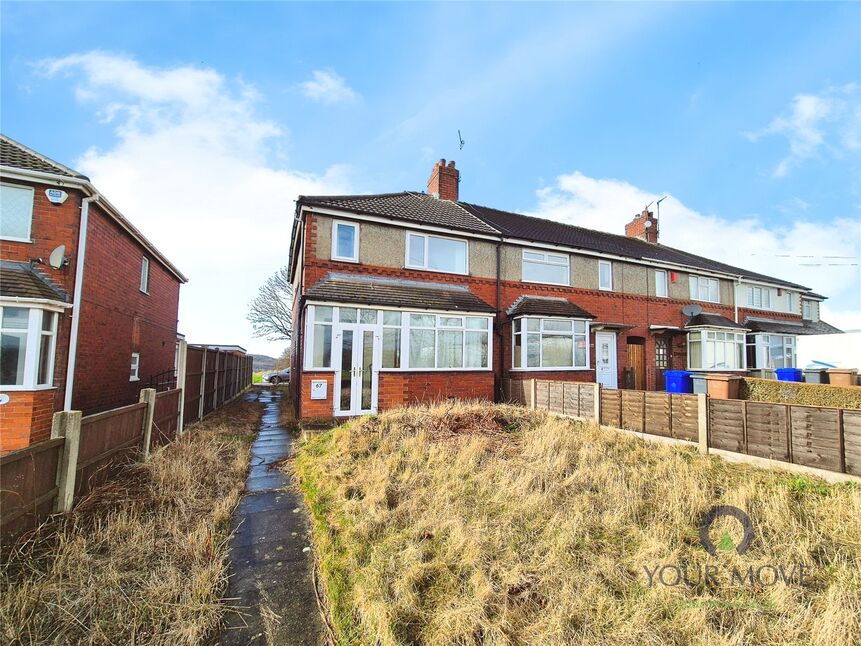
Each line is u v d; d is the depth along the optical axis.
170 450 6.74
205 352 11.25
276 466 7.08
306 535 4.55
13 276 7.79
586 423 9.03
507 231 14.16
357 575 3.51
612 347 15.68
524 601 3.06
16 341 7.64
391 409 10.05
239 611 3.25
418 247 12.59
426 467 5.84
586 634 2.71
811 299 24.55
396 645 2.67
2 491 3.45
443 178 16.58
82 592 3.17
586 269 15.50
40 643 2.71
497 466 5.78
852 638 2.57
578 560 3.57
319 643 2.94
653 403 7.95
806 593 3.12
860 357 19.16
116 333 11.03
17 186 8.41
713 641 2.61
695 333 16.95
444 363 11.76
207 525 4.45
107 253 10.30
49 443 4.10
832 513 4.44
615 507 4.54
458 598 3.10
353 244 11.61
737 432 6.60
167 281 15.92
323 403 10.09
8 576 3.23
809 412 5.82
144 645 2.76
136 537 3.96
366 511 4.62
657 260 16.89
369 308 10.74
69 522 4.15
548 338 13.41
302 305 10.77
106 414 5.16
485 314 12.19
